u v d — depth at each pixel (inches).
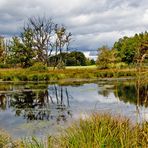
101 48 1977.1
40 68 2144.4
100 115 233.6
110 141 157.2
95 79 1829.5
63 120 532.7
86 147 154.6
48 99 904.3
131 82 1409.9
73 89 1208.8
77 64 3366.1
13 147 295.1
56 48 2815.0
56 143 207.3
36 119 559.2
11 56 2655.0
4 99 917.8
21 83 1606.8
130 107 621.9
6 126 491.2
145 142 153.2
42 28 2738.7
